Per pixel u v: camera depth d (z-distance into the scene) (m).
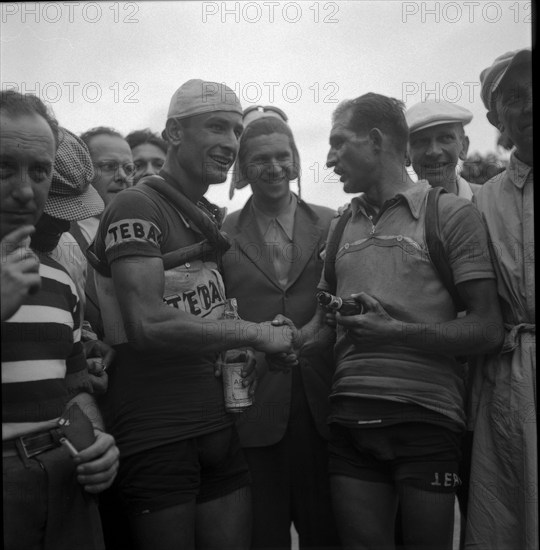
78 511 1.72
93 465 1.68
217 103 1.96
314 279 2.06
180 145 1.97
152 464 1.86
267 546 2.04
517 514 1.95
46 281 1.77
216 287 1.95
